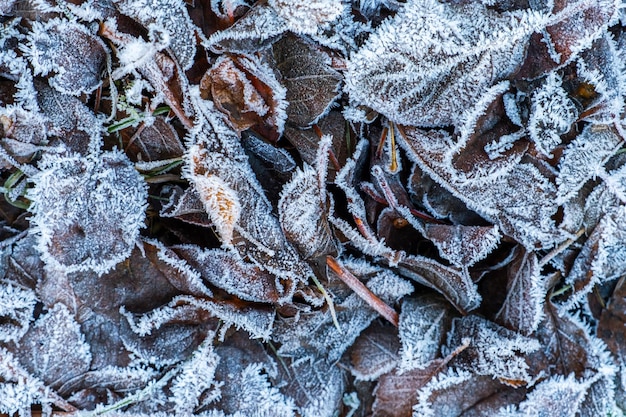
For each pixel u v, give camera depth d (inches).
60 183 20.5
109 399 20.9
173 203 21.0
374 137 21.4
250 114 20.7
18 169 21.0
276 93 20.5
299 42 20.7
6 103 20.5
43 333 20.8
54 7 20.4
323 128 21.2
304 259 21.0
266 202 20.9
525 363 21.2
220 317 20.8
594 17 20.5
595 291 22.6
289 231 20.7
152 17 20.3
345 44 20.7
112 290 21.0
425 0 20.4
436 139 20.9
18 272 21.1
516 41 20.4
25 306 20.9
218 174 20.3
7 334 20.6
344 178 20.9
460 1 20.6
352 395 22.4
